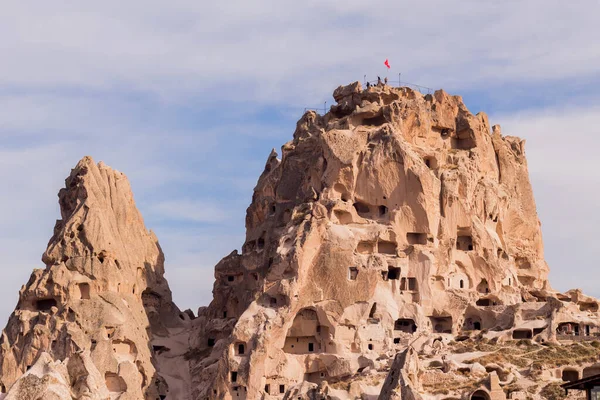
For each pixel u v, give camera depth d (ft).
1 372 594.24
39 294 608.19
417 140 627.05
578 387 286.25
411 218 597.93
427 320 583.17
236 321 625.82
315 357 568.00
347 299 574.15
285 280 577.02
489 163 652.89
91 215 626.64
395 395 429.79
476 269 609.83
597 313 588.50
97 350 586.04
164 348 642.63
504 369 518.78
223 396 563.07
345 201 601.21
